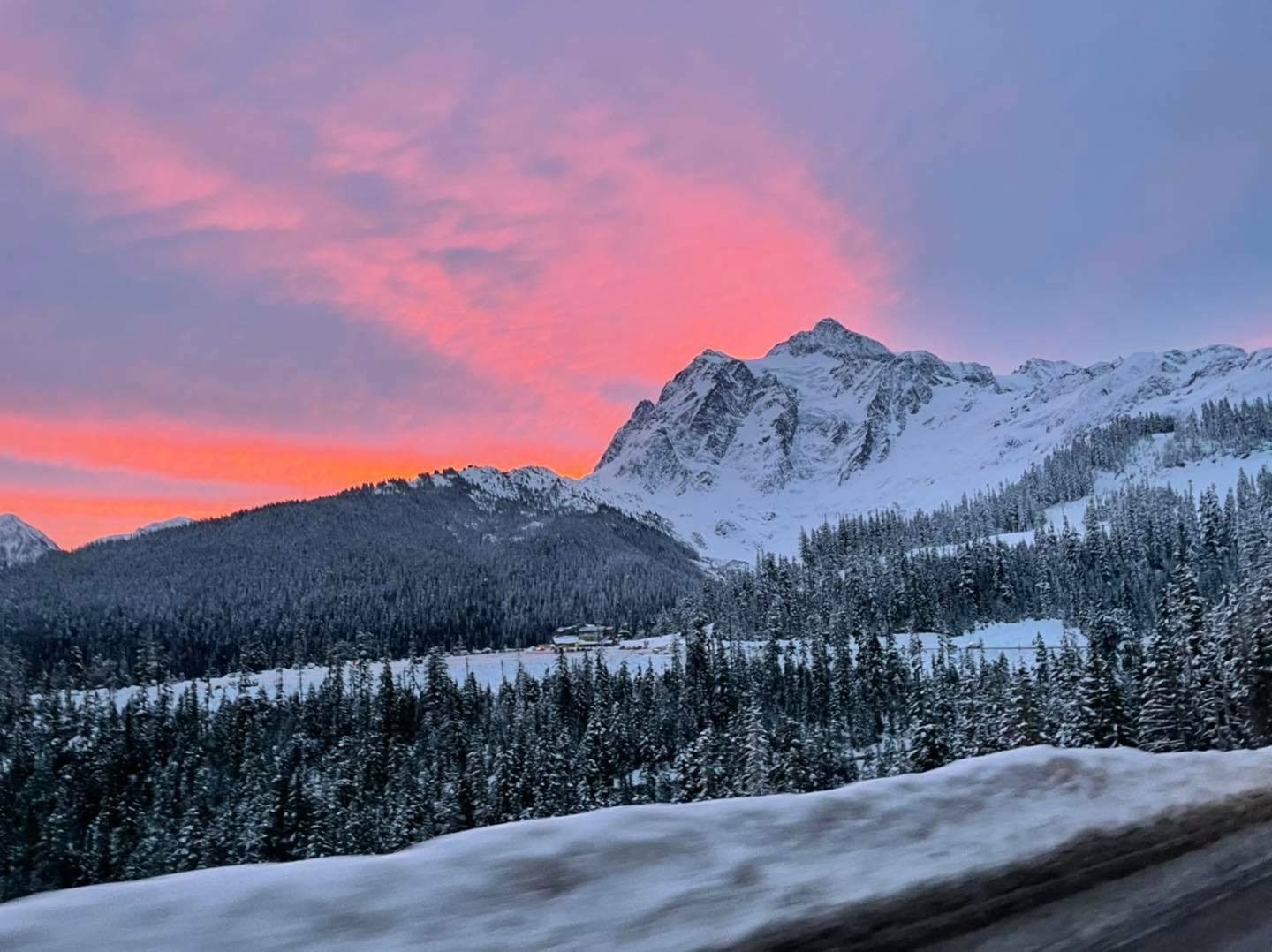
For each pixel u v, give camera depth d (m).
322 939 3.80
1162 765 8.77
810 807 6.11
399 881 4.30
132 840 79.75
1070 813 7.14
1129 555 155.50
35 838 81.44
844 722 97.94
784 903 4.97
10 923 3.46
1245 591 45.16
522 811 68.38
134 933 3.56
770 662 119.88
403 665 198.00
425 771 83.31
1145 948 5.38
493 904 4.30
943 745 46.03
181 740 101.56
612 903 4.55
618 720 87.56
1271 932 5.74
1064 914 5.64
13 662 136.38
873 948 4.82
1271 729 39.28
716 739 63.81
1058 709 48.59
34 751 93.75
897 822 6.27
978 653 131.25
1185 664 44.62
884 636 150.38
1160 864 6.75
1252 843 7.48
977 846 6.26
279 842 69.94
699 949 4.37
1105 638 75.94
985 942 5.14
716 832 5.49
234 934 3.69
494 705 117.00
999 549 174.25
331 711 111.25
